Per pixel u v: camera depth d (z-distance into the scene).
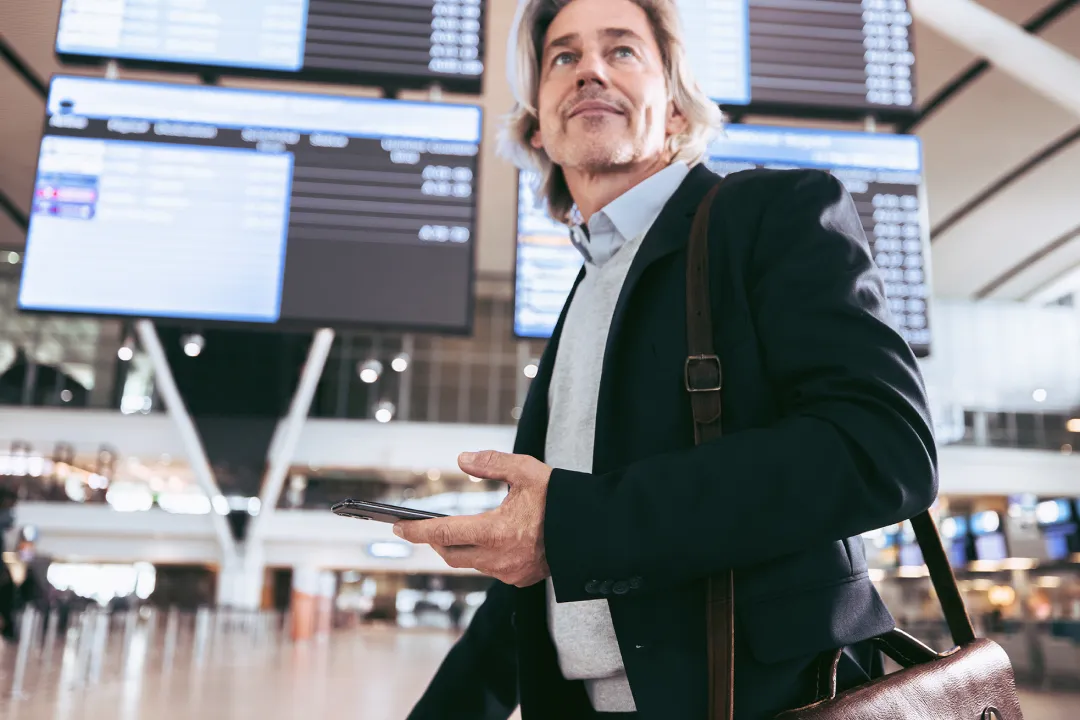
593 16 1.14
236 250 4.29
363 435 28.61
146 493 29.94
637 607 0.78
